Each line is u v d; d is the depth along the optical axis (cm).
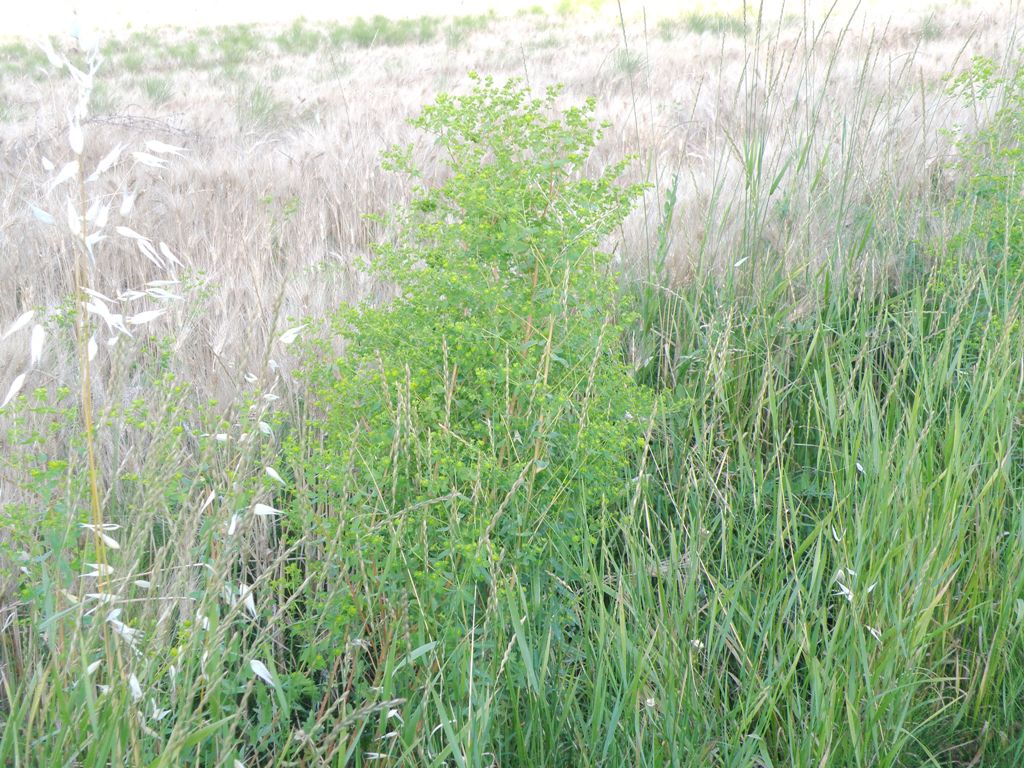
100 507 187
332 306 361
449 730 181
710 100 748
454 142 271
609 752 201
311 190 533
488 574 206
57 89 901
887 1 1380
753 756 200
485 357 244
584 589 228
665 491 280
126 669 182
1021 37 660
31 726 167
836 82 640
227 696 197
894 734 202
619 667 207
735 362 324
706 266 367
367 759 194
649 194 452
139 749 167
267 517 260
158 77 1120
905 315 342
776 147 445
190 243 448
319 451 221
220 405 289
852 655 206
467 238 251
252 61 1440
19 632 217
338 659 202
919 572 215
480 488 216
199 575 222
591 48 1305
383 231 451
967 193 368
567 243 248
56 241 424
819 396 286
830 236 383
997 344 283
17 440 205
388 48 1495
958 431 244
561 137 266
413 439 212
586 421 233
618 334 260
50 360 309
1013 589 229
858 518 233
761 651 214
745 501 276
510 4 2194
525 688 212
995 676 223
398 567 205
